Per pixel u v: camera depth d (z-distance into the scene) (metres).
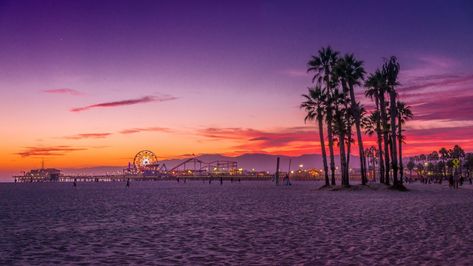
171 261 12.21
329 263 11.55
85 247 14.73
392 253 12.81
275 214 26.17
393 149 56.88
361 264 11.36
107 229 19.64
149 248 14.41
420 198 40.66
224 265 11.55
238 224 21.06
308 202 36.84
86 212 29.48
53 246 14.98
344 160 59.59
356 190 56.84
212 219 23.69
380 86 58.59
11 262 12.27
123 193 65.94
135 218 24.78
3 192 76.44
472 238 15.55
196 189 82.94
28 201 44.44
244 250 13.75
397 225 19.67
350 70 58.34
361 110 67.50
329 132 65.25
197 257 12.73
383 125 61.25
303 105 63.91
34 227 20.72
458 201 35.97
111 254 13.39
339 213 26.09
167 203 38.59
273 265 11.44
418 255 12.46
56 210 31.50
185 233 18.00
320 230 18.31
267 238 16.23
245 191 67.50
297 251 13.40
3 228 20.36
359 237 16.12
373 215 24.52
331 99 60.25
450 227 18.73
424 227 18.83
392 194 48.72
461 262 11.45
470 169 165.25
